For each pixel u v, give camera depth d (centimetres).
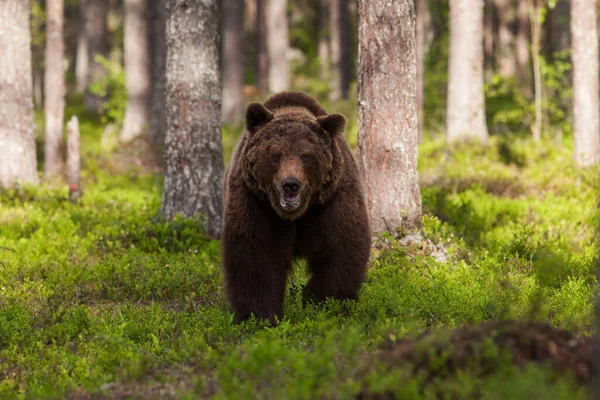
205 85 1572
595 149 2314
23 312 993
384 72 1263
